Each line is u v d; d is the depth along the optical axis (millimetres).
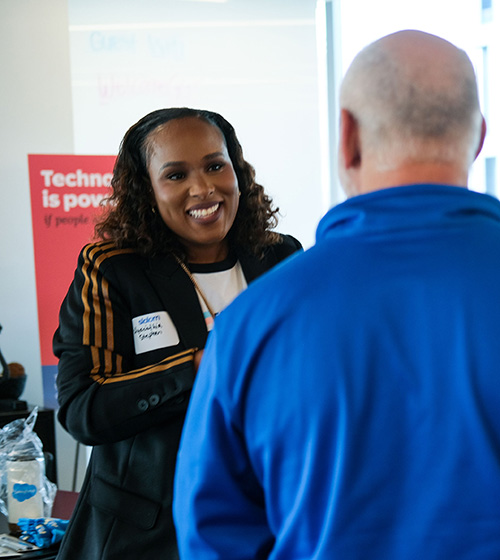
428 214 868
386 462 833
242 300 915
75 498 2346
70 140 4797
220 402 908
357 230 887
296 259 915
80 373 1523
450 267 850
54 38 4746
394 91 875
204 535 905
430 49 887
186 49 5078
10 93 4688
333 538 836
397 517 830
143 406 1451
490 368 822
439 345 833
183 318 1576
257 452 899
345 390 842
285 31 5191
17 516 2008
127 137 1655
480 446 813
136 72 5012
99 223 1672
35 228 4293
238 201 1685
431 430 825
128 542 1476
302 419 860
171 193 1579
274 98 5215
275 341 880
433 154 877
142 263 1607
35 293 4723
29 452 2076
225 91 5152
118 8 4973
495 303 835
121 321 1564
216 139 1621
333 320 856
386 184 894
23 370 3805
